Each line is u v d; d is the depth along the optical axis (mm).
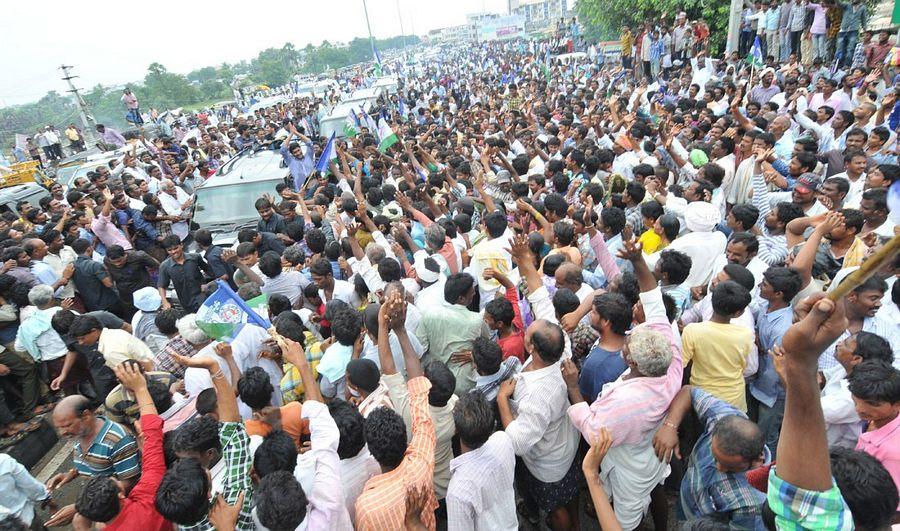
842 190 5488
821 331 1449
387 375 3699
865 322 3738
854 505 1852
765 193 6406
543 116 14656
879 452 2664
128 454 3688
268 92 56062
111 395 4398
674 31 19828
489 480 3047
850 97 10328
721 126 9000
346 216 8258
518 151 11242
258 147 13352
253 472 3109
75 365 5992
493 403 3828
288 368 4586
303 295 6016
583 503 4488
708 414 3002
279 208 8961
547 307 4004
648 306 3402
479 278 5516
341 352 4324
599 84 22719
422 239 7527
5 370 6285
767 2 16375
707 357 3598
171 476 2705
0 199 11977
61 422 3488
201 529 2762
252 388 3416
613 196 6688
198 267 7383
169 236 7188
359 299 5691
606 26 28922
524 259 4062
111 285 7656
